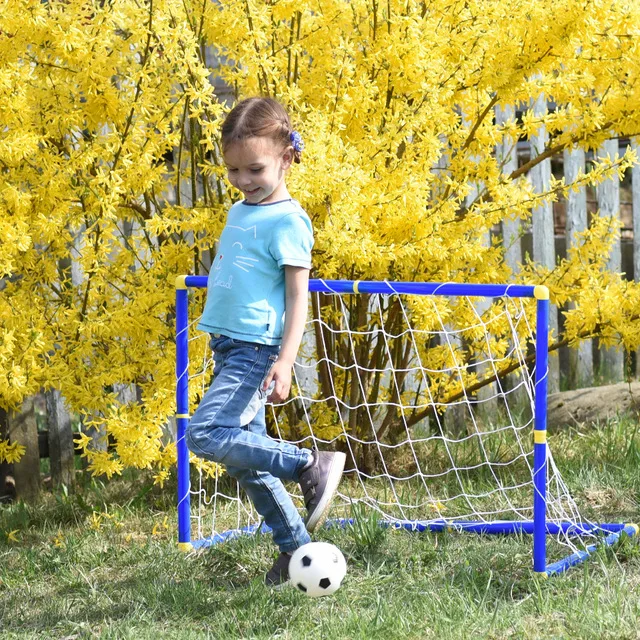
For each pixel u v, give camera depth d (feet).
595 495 24.98
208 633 17.42
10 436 28.58
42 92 23.61
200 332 24.68
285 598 18.84
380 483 28.04
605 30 25.70
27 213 24.02
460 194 25.62
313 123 23.00
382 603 18.19
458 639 16.47
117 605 19.24
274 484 19.21
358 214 23.29
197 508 26.55
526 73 24.86
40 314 24.59
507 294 18.89
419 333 28.30
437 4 25.18
